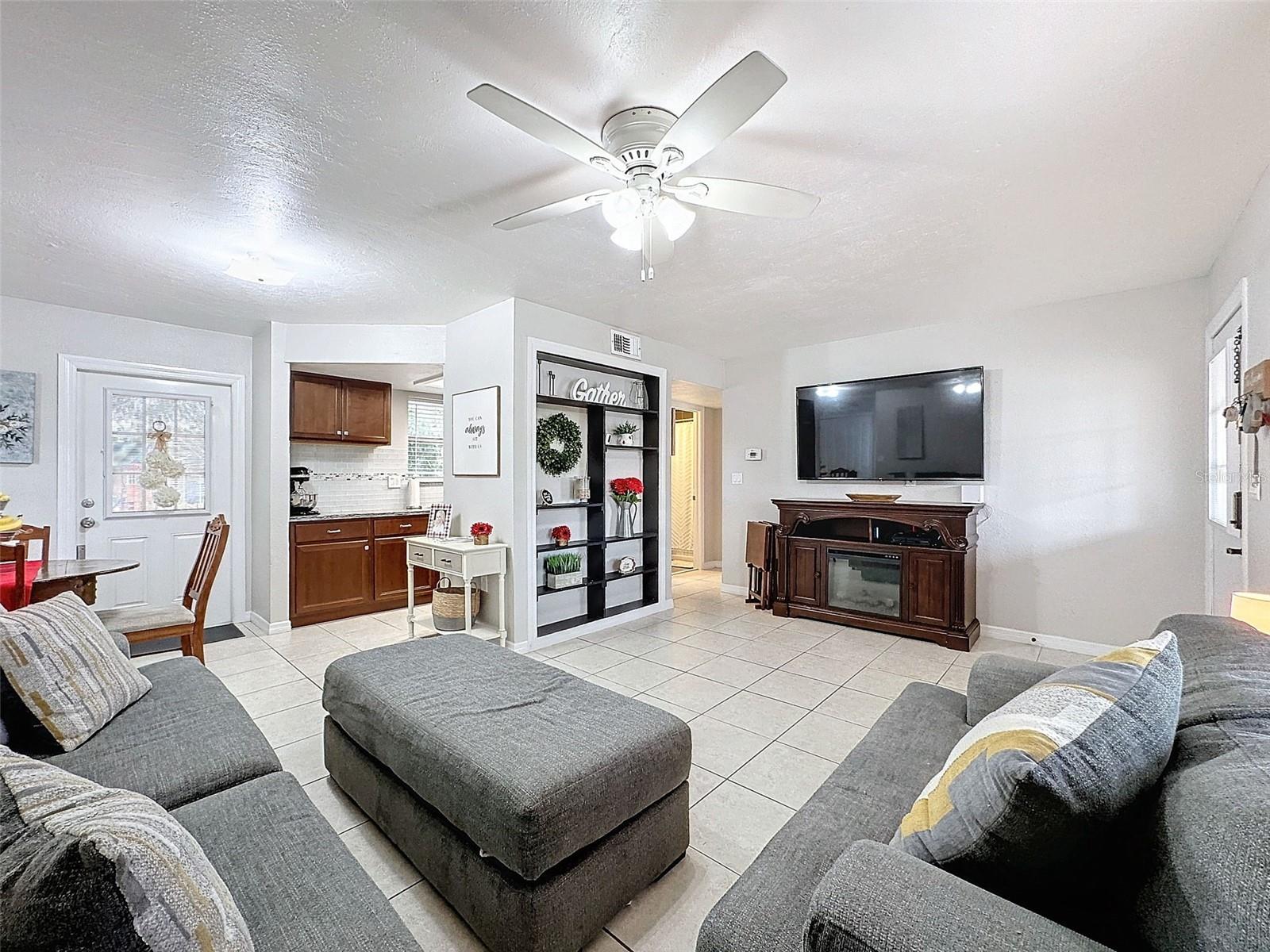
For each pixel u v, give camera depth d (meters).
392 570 4.97
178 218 2.50
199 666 2.19
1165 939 0.69
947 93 1.70
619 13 1.40
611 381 4.72
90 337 3.87
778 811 2.01
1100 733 0.82
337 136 1.91
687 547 7.77
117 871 0.57
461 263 3.07
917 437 4.43
